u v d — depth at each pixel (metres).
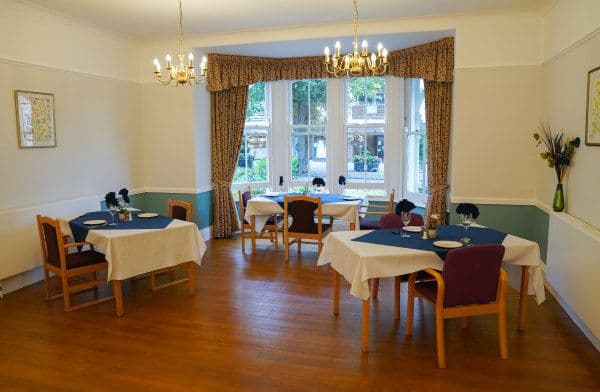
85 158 5.14
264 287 4.39
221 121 6.33
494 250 2.83
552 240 3.96
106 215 4.52
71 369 2.88
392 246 3.17
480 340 3.25
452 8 4.59
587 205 3.44
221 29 5.38
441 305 2.85
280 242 6.21
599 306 2.89
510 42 4.82
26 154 4.41
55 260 3.87
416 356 3.02
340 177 6.38
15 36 4.24
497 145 4.95
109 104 5.50
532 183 4.91
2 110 4.14
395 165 6.50
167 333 3.39
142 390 2.64
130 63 5.88
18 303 4.00
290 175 6.92
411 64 5.75
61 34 4.77
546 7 4.49
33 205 4.47
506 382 2.70
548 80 4.50
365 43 3.51
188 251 4.11
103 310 3.84
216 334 3.37
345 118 6.65
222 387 2.66
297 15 4.82
